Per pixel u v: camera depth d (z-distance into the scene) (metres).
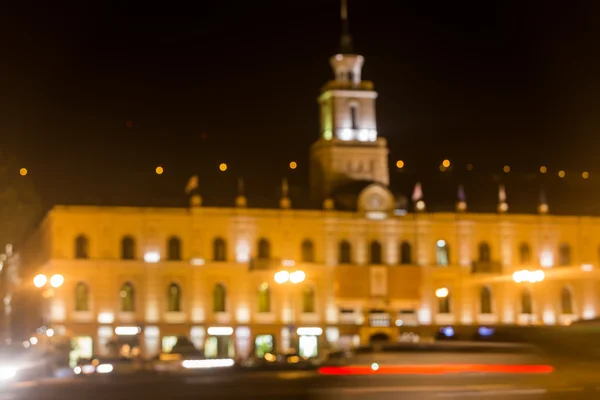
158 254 125.56
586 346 46.88
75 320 122.12
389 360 44.94
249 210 128.50
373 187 131.62
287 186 139.62
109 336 122.94
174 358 97.69
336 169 134.88
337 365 46.09
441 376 44.97
